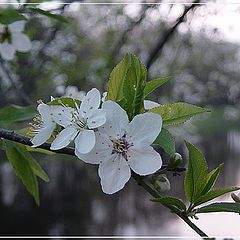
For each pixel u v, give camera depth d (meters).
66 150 0.15
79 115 0.14
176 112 0.14
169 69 0.81
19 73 0.58
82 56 0.80
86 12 0.80
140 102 0.14
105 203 1.19
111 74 0.15
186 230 0.98
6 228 1.06
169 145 0.14
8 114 0.21
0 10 0.23
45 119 0.15
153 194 0.14
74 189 1.23
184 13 0.49
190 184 0.15
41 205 1.17
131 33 0.74
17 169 0.19
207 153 1.63
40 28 0.61
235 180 1.14
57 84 0.69
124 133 0.14
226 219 0.58
